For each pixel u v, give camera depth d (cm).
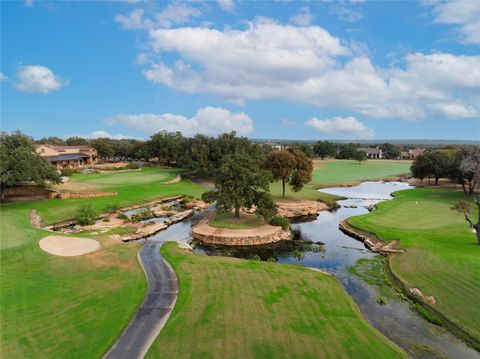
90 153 15150
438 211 5831
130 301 2570
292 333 2152
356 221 5241
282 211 6275
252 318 2322
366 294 2919
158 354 1928
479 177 5900
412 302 2750
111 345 2031
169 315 2377
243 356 1914
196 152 10388
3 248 3603
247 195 5122
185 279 2989
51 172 6391
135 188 8150
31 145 8612
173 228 5278
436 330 2338
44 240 3950
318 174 12950
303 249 4256
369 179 11819
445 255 3441
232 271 3206
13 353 1936
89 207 5309
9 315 2333
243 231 4728
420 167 9725
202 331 2155
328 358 1914
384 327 2380
